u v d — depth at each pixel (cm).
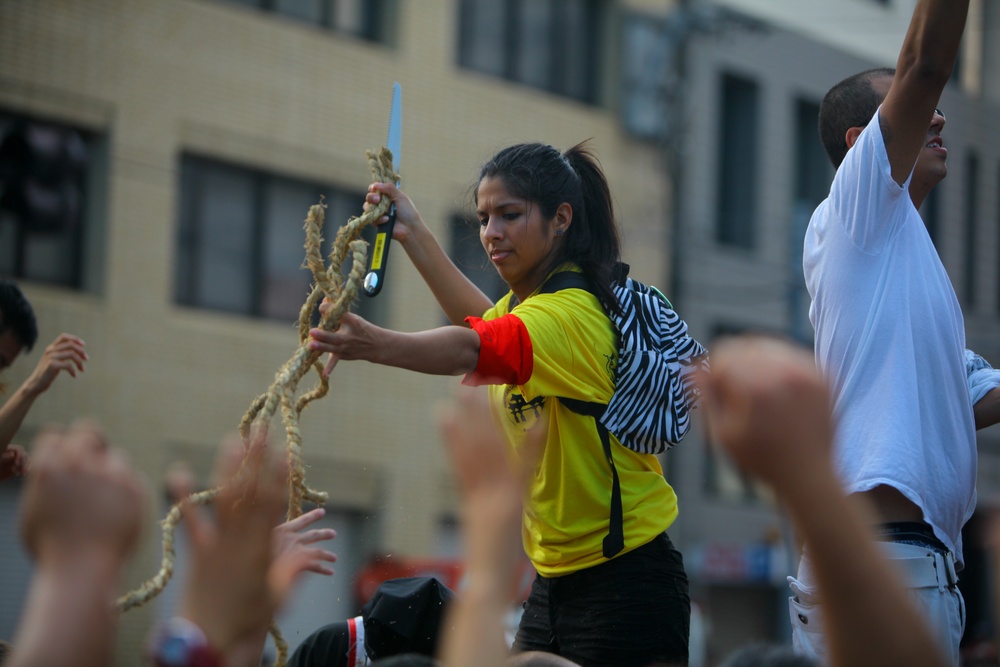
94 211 1711
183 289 1788
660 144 2209
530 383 436
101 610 208
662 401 465
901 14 2553
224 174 1828
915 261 434
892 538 412
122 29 1727
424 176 1972
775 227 2389
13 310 621
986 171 2528
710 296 2278
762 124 2391
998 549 225
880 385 421
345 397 1881
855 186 431
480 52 2081
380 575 1662
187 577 257
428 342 399
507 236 471
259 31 1852
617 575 467
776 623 2355
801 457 189
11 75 1631
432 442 1962
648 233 2175
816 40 2488
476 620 233
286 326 1881
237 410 1811
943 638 407
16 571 1581
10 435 545
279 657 365
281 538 328
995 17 2495
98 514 211
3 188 1361
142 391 1723
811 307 456
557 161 480
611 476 465
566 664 340
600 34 2223
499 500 241
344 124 1928
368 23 1986
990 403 478
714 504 2273
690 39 2253
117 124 1722
